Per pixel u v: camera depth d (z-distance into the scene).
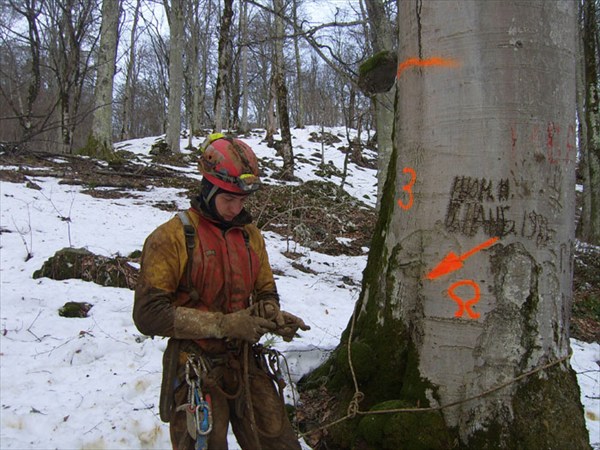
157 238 2.11
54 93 26.23
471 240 2.70
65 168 13.33
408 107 2.95
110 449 2.96
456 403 2.72
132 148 24.09
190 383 2.08
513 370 2.68
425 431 2.71
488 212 2.66
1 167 12.48
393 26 9.21
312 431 3.09
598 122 14.33
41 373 3.78
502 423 2.67
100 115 17.61
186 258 2.11
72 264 6.09
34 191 10.30
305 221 10.83
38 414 3.20
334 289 6.88
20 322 4.68
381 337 3.14
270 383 2.36
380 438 2.81
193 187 13.38
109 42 17.58
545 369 2.71
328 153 27.30
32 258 6.58
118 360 4.08
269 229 10.23
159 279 2.06
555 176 2.68
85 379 3.72
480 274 2.69
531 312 2.69
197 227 2.16
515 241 2.65
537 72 2.62
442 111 2.75
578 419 2.71
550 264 2.70
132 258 6.78
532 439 2.62
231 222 2.22
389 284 3.12
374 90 4.46
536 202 2.65
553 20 2.65
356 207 14.12
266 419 2.28
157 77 49.88
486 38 2.61
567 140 2.72
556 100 2.66
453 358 2.76
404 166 3.00
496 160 2.64
